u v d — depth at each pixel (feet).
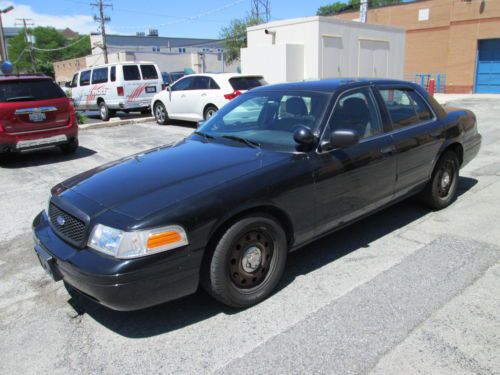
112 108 50.60
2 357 9.33
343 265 12.62
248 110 14.20
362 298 10.82
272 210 10.83
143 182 10.54
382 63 65.16
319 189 11.61
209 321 10.23
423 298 10.69
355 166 12.51
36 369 8.92
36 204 19.69
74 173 25.23
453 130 16.37
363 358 8.69
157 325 10.19
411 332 9.41
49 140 27.89
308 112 12.66
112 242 8.96
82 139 36.63
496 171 22.24
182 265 9.29
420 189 15.70
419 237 14.33
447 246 13.56
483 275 11.68
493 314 9.95
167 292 9.32
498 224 15.16
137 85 50.01
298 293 11.21
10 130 26.27
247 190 10.09
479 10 73.77
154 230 8.95
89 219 9.48
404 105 15.11
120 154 30.25
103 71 51.21
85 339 9.83
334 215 12.32
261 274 10.78
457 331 9.39
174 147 13.48
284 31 57.77
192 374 8.54
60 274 10.03
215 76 38.70
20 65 306.55
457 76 78.89
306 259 13.10
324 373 8.34
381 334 9.39
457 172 17.24
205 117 39.63
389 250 13.46
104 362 9.03
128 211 9.34
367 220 16.02
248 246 10.39
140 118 48.52
